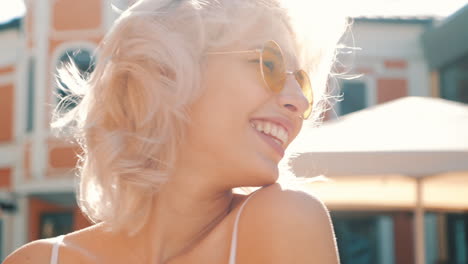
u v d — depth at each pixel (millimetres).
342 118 4492
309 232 770
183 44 884
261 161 862
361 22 12797
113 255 939
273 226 777
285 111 896
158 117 890
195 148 881
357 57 12797
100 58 959
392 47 12891
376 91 12727
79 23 11820
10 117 12484
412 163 3572
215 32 890
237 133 863
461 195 4793
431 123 4008
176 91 868
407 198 4840
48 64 11797
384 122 4090
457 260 11328
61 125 1066
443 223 11703
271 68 880
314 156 3686
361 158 3617
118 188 927
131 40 920
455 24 11359
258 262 779
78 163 1158
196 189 894
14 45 12703
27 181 11852
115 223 924
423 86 12766
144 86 896
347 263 12125
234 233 826
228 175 877
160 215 913
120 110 943
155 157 904
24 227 12109
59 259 953
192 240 909
